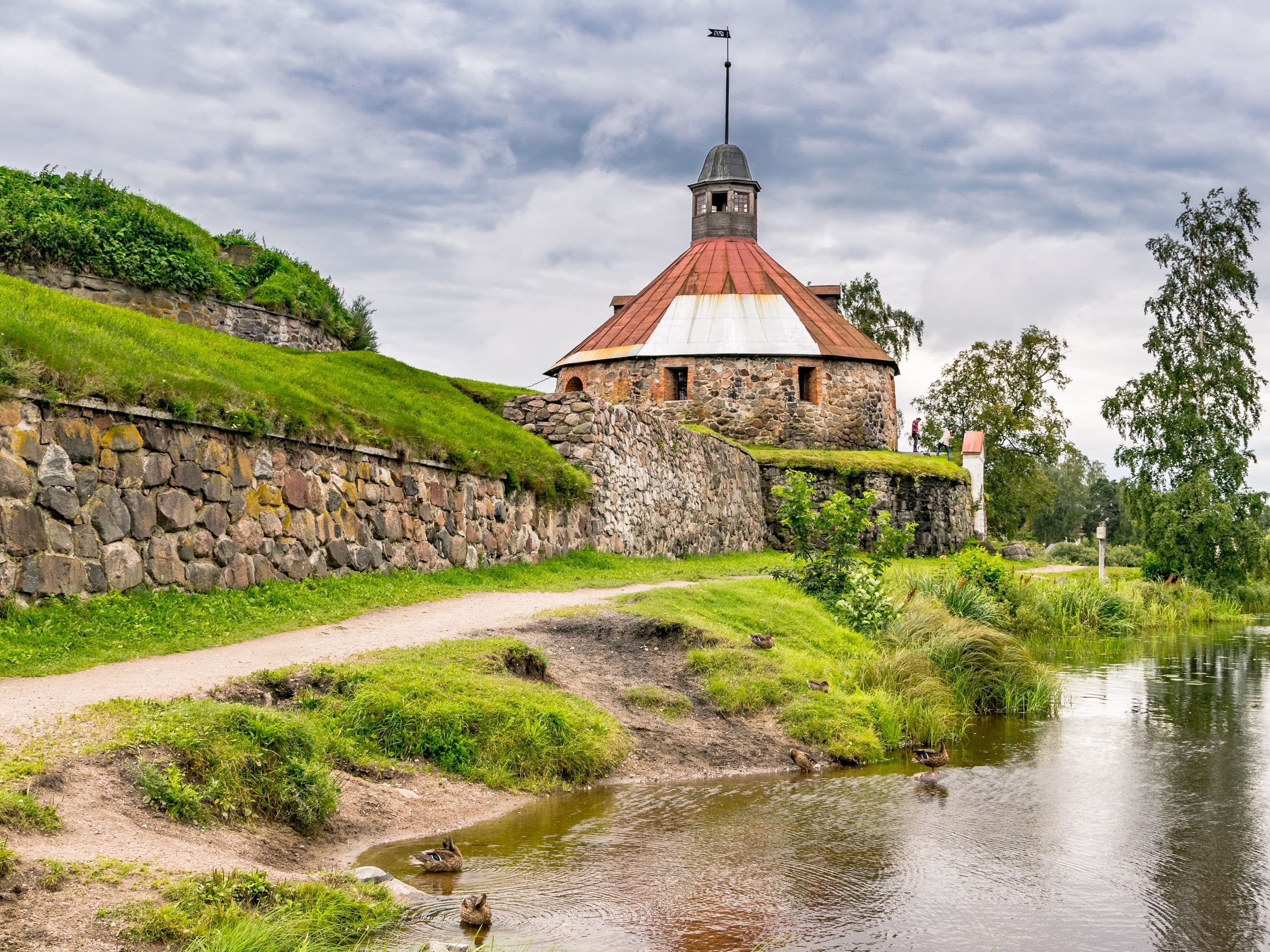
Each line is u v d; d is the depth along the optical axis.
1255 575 37.38
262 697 8.75
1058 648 22.59
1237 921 6.78
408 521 16.19
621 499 22.78
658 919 6.39
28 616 9.95
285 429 13.74
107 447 11.17
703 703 11.64
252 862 6.39
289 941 5.39
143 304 22.97
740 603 15.65
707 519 28.78
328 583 14.03
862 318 62.28
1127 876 7.60
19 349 10.71
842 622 16.97
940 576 22.94
